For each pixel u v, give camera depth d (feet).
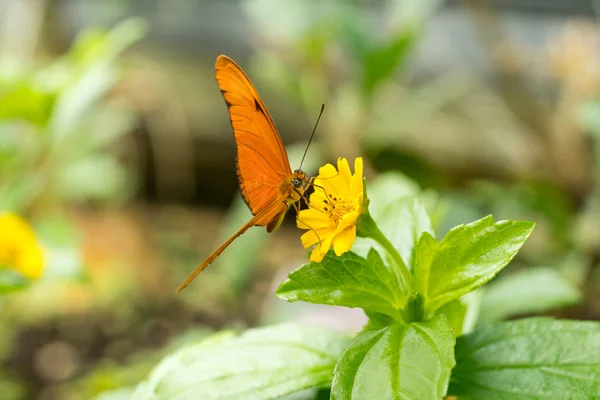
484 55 4.54
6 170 3.16
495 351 1.96
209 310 3.62
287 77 3.46
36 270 2.36
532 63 4.06
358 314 3.00
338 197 1.98
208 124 4.91
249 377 1.98
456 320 2.04
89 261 3.96
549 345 1.95
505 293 2.37
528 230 1.92
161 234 4.45
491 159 4.36
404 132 4.44
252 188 2.02
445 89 4.51
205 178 5.08
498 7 4.46
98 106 4.34
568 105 3.67
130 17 5.28
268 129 2.01
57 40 4.68
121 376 3.02
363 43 3.16
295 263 3.93
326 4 3.27
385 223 2.04
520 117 3.79
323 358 2.00
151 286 3.84
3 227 2.33
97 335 3.44
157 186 5.00
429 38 4.73
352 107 3.39
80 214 4.55
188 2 5.17
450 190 4.17
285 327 2.03
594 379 1.92
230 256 3.47
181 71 5.12
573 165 3.71
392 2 4.34
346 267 1.96
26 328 3.46
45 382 3.12
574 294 2.34
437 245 1.94
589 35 3.82
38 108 2.83
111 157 4.75
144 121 4.76
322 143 3.47
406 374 1.86
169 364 2.04
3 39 4.53
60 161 3.79
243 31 5.20
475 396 1.94
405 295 1.96
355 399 1.87
